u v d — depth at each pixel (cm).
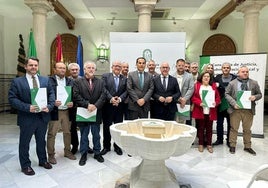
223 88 455
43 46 641
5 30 907
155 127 277
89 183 300
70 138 390
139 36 547
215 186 295
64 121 374
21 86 308
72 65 404
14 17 911
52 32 927
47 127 343
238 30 909
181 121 433
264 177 193
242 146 467
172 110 406
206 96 417
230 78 460
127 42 549
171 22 918
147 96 388
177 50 544
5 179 306
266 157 405
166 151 234
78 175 322
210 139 433
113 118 413
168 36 543
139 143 238
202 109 427
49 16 912
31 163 362
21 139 320
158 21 919
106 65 928
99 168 347
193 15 868
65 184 296
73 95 365
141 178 274
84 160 363
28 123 315
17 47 919
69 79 377
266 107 920
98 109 373
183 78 432
